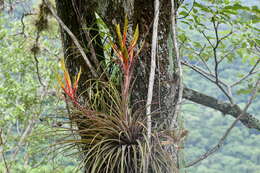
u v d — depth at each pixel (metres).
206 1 3.47
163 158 2.18
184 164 2.38
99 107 2.35
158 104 2.28
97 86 2.29
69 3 2.49
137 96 2.28
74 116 2.27
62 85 2.21
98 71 2.40
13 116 7.54
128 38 2.28
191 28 3.59
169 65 2.34
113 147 2.18
